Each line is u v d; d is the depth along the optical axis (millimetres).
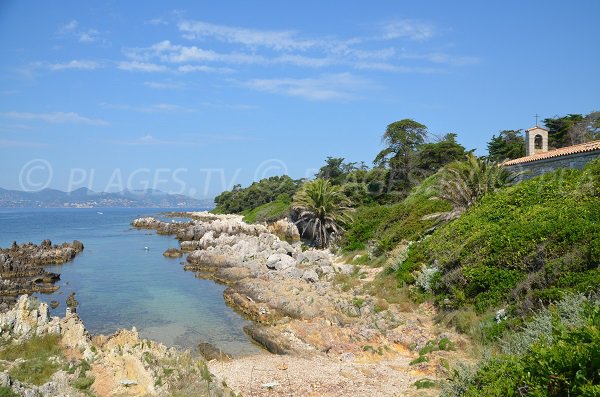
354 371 17453
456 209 32219
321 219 51188
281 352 21438
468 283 22234
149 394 12000
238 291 34250
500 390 8969
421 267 27281
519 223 22500
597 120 65688
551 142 68000
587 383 7406
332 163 92000
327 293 29906
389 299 26531
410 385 15367
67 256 54938
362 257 40562
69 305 32000
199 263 49594
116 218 177375
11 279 40688
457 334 19609
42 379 12156
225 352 22094
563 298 15383
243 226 78312
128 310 30766
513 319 17281
